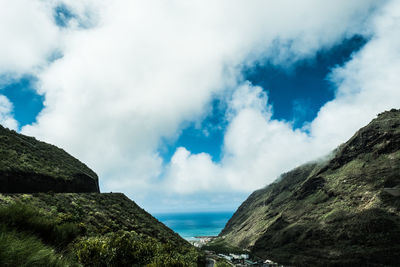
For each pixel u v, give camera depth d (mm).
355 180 159875
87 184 67438
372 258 105625
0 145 49875
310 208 172750
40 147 67375
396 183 135000
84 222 39812
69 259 8664
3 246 5562
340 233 129000
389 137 166000
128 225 53031
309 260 127875
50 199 42844
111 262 15078
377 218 120875
